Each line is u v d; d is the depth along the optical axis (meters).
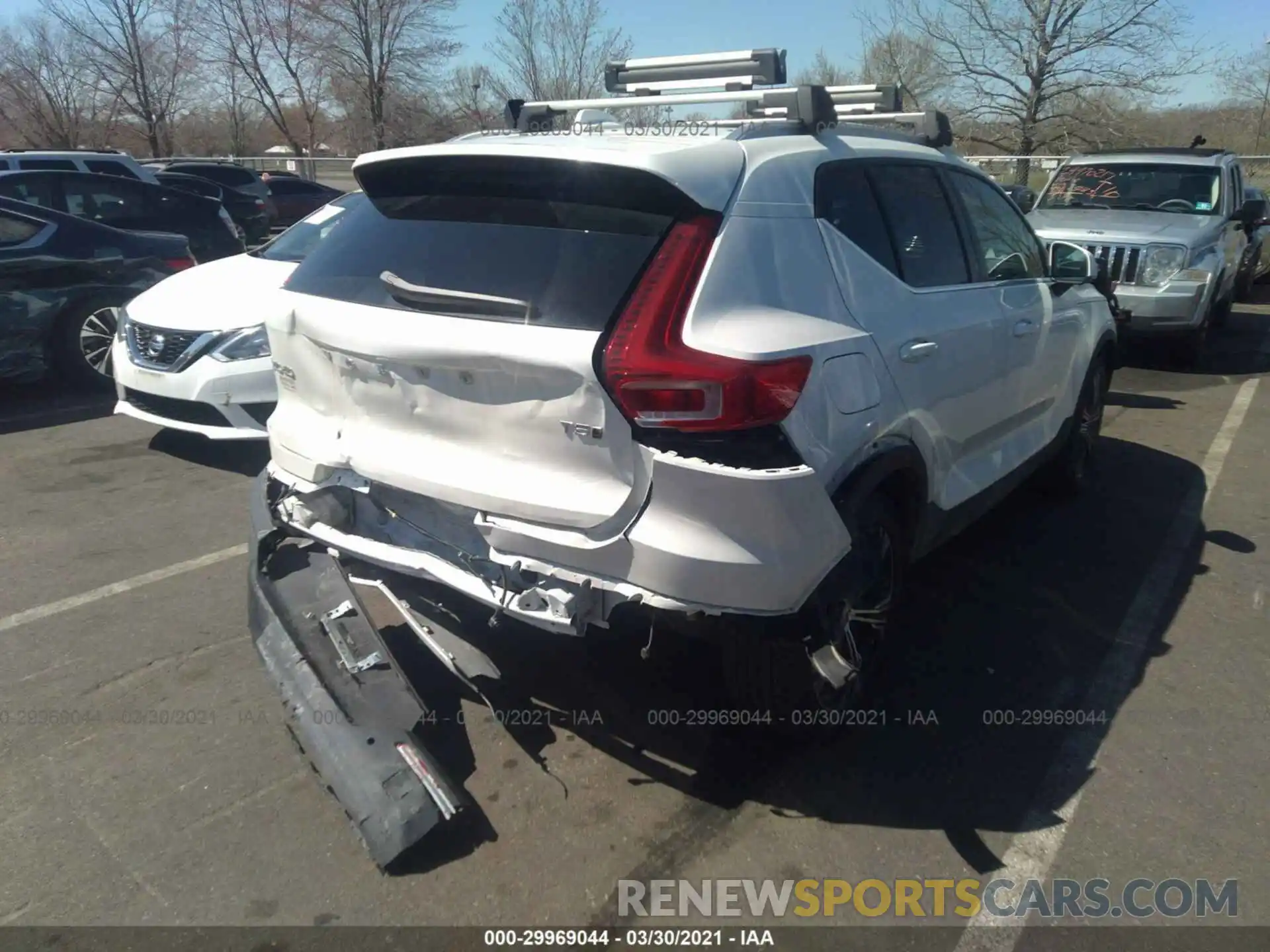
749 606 2.68
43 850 2.82
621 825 2.96
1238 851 2.89
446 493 2.93
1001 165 22.53
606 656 3.80
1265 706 3.63
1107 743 3.39
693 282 2.70
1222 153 10.79
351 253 3.24
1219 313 11.21
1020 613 4.31
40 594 4.36
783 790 3.12
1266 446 6.84
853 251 3.27
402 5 30.11
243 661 3.83
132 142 34.62
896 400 3.28
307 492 3.33
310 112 34.31
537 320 2.72
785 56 3.95
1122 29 22.00
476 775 3.16
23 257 7.43
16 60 32.28
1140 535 5.20
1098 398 5.86
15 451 6.42
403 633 3.64
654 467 2.61
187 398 5.77
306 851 2.83
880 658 3.53
